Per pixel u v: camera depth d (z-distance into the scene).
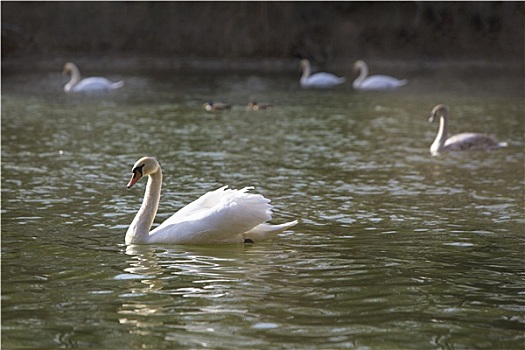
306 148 22.95
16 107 31.41
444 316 10.07
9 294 10.75
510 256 12.63
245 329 9.57
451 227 14.36
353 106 33.19
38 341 9.23
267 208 13.37
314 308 10.28
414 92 38.22
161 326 9.67
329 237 13.70
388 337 9.38
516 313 10.20
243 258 12.46
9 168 19.41
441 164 20.78
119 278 11.45
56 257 12.41
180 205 15.98
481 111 31.55
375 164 20.64
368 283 11.29
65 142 23.47
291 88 40.22
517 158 21.69
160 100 34.34
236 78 43.91
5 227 14.09
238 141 24.05
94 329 9.59
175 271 11.78
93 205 15.81
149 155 21.45
